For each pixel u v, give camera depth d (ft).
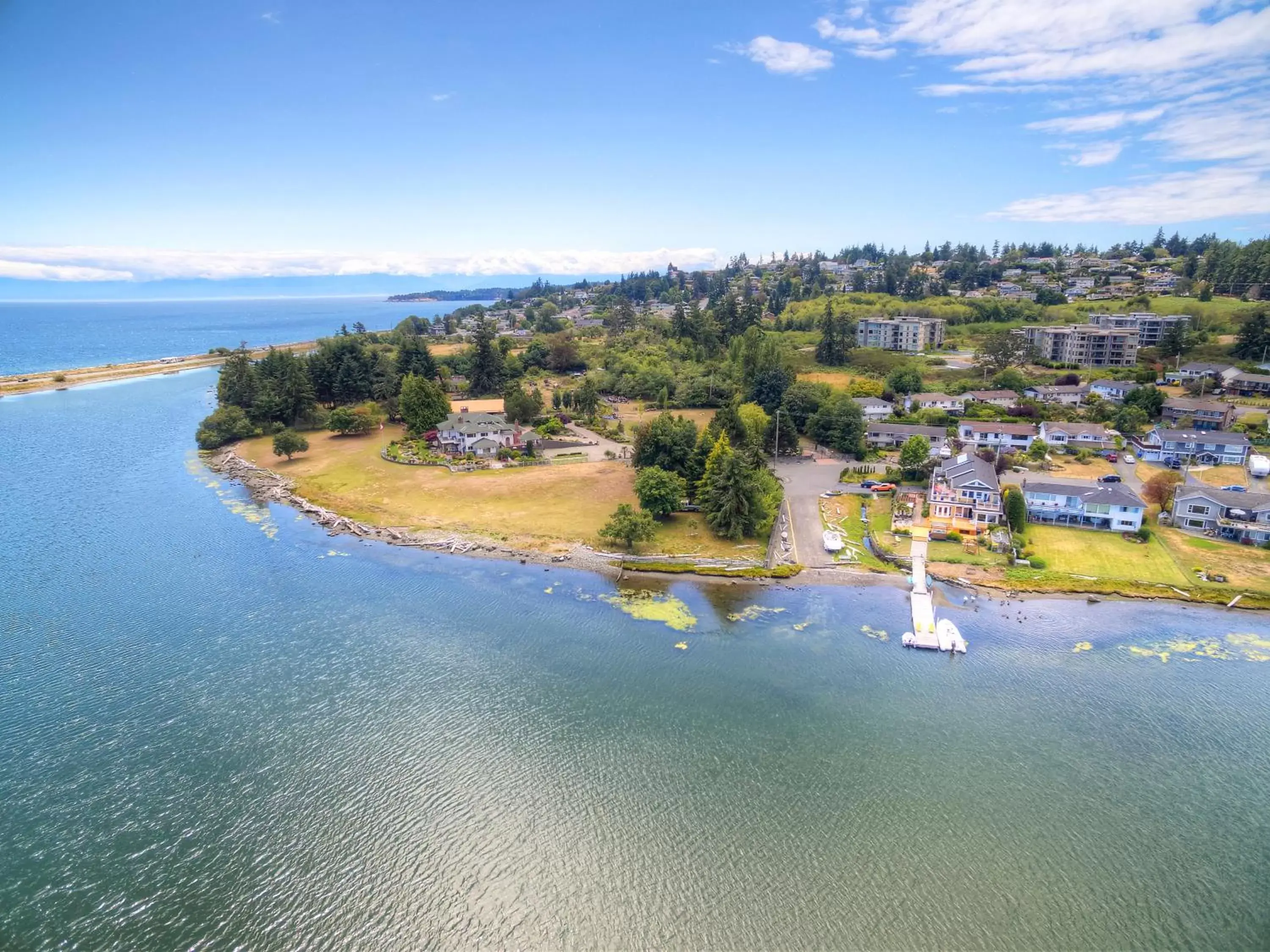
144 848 127.95
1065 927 113.91
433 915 116.98
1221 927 113.80
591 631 207.21
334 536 282.77
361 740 157.79
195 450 424.87
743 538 274.98
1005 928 113.80
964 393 478.59
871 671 186.70
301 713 167.22
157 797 139.95
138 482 355.77
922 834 132.05
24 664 187.11
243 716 165.99
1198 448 349.00
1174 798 141.79
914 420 434.71
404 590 233.55
